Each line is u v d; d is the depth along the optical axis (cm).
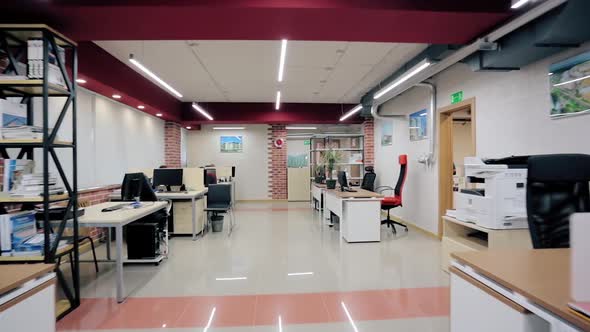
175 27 285
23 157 330
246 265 387
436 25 284
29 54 247
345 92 727
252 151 1041
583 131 269
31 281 136
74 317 257
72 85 278
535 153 320
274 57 481
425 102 561
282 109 852
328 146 1019
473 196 313
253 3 251
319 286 319
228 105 846
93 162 521
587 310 89
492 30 289
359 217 496
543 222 197
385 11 257
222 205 589
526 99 332
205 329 237
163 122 844
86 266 388
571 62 279
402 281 331
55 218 275
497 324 121
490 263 138
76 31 289
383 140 786
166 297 295
